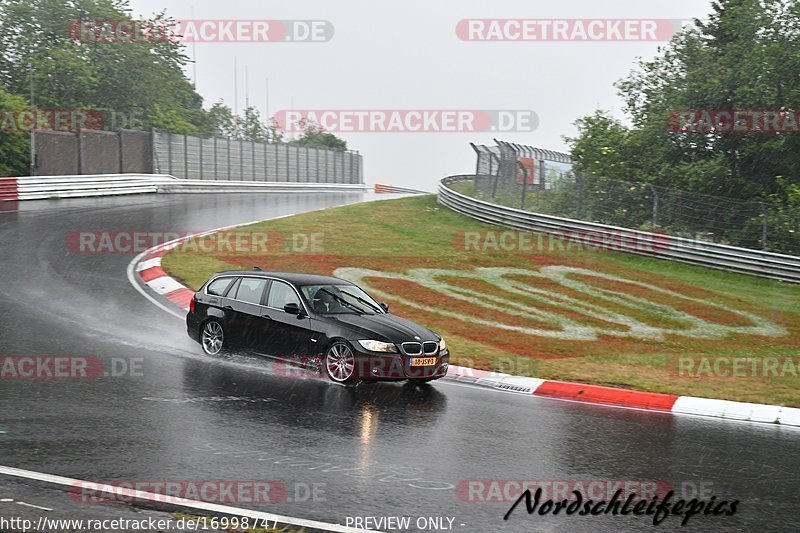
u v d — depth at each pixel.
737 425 9.86
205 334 12.08
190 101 75.06
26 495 6.00
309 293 11.46
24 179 30.05
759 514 6.50
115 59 59.19
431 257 23.67
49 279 17.11
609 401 11.02
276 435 8.06
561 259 24.45
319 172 60.78
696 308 19.70
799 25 30.61
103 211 28.19
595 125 34.94
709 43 35.06
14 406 8.74
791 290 22.31
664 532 6.02
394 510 6.12
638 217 27.58
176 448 7.45
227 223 27.78
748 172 32.81
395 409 9.58
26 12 57.00
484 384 11.69
